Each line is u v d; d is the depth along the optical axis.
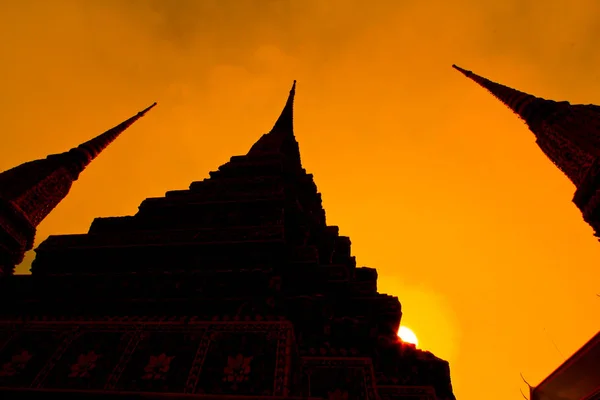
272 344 6.52
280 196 12.38
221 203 12.51
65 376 6.39
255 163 17.41
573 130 16.20
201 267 9.51
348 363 7.36
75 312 8.38
